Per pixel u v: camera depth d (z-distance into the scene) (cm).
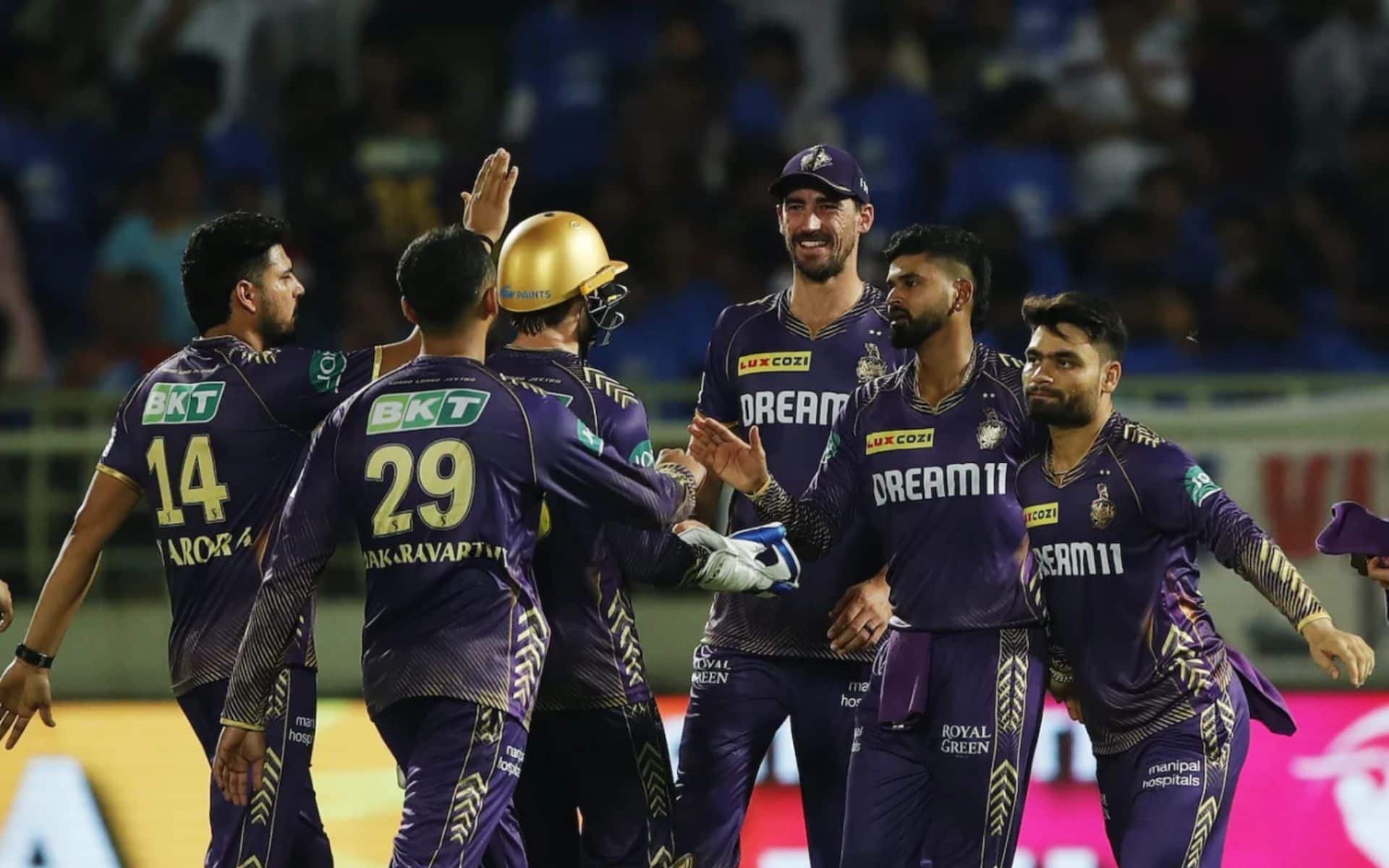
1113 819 1844
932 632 1845
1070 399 1784
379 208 3784
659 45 4038
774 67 4031
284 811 1762
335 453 1633
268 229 1830
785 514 1869
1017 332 3516
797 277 2016
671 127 3934
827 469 1905
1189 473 1777
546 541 1797
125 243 3622
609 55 4059
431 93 3934
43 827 2500
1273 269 3719
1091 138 3959
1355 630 2858
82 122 3944
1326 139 4072
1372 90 4075
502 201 1864
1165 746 1794
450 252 1631
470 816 1584
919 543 1845
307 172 3869
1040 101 3966
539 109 4025
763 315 2036
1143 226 3706
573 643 1809
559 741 1845
